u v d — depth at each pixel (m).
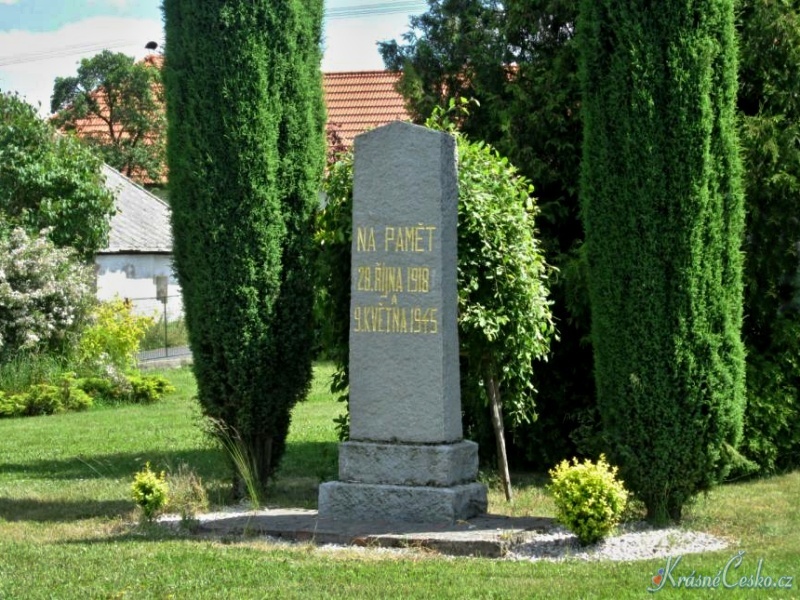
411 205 9.61
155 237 33.38
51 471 13.78
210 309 10.70
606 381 9.36
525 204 11.71
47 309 22.36
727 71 9.23
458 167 10.77
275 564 8.16
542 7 13.52
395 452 9.55
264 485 11.23
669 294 9.05
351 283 9.92
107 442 16.27
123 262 31.88
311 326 11.22
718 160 9.18
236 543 9.02
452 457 9.48
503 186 11.08
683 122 9.02
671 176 9.03
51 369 21.53
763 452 12.52
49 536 9.57
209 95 10.66
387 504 9.47
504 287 10.95
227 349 10.70
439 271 9.52
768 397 12.56
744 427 12.41
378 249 9.71
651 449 9.20
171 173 10.93
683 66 9.05
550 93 13.13
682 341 9.05
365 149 9.76
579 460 13.16
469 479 9.81
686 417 9.12
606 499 8.63
